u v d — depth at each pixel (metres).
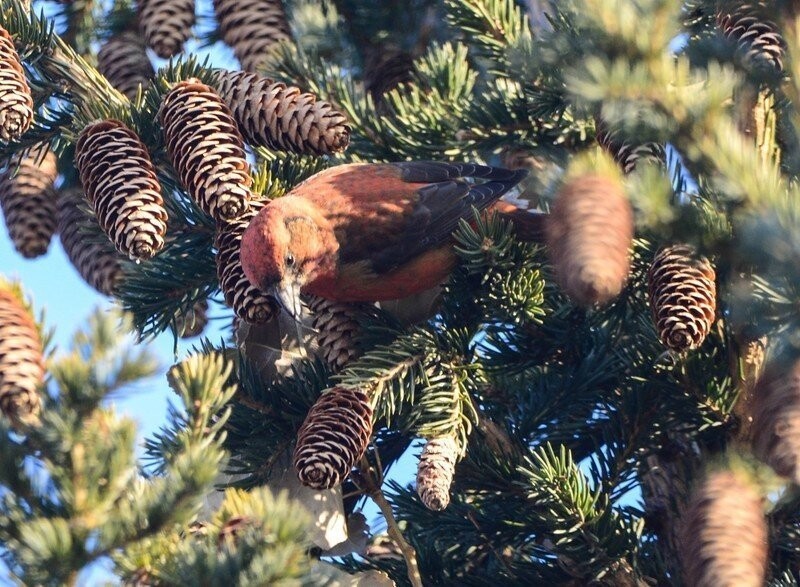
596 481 7.55
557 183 5.27
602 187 5.15
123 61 9.66
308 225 8.19
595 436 8.14
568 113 8.45
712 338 7.27
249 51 9.28
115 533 4.42
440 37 10.16
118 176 7.25
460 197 8.65
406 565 7.51
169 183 8.29
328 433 6.81
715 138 5.17
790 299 5.30
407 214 8.51
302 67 9.00
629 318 7.77
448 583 7.61
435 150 8.91
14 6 8.29
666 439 7.78
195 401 4.94
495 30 8.65
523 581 7.45
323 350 8.05
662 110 5.12
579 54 5.37
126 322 4.71
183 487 4.48
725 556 4.75
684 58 5.71
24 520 4.42
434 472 6.79
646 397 7.48
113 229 7.21
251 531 4.61
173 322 8.06
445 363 7.53
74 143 8.09
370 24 10.16
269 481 7.48
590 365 7.72
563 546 6.91
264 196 8.78
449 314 7.87
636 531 7.08
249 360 7.77
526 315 7.61
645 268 7.48
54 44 8.42
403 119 8.85
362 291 8.50
